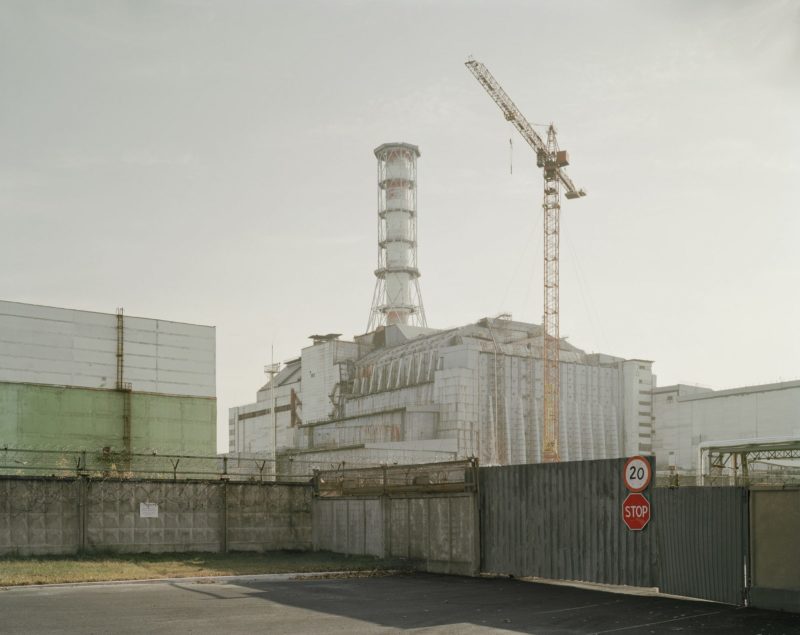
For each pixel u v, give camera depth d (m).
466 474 27.64
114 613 17.03
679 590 20.69
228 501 33.88
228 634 14.56
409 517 30.09
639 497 21.97
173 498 32.59
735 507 19.69
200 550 32.91
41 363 56.59
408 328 183.88
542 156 155.50
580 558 23.44
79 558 29.19
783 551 18.62
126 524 31.42
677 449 164.50
